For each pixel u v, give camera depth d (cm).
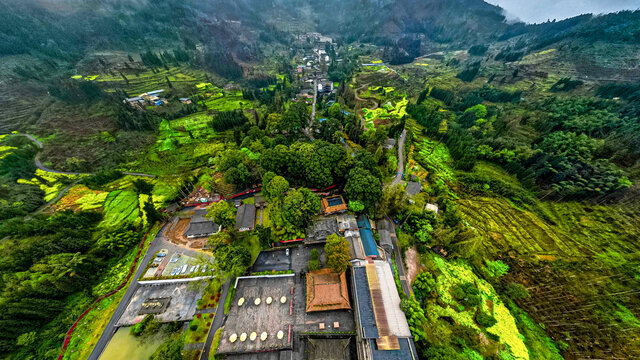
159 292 5538
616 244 6894
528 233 7419
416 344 4669
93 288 5509
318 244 6550
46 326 4778
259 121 13600
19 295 4691
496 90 17400
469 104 16275
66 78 18488
